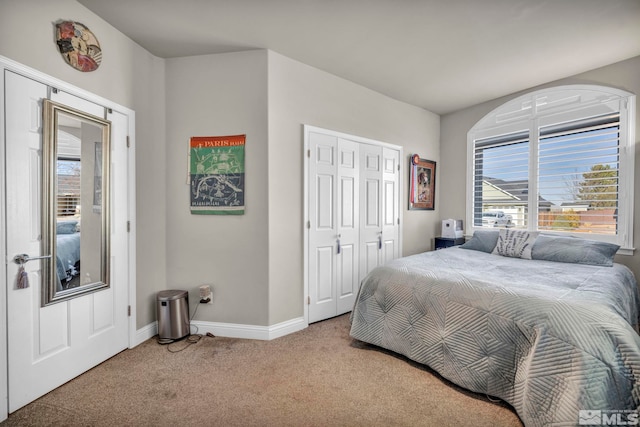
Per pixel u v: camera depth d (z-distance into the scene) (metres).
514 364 1.56
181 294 2.51
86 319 2.00
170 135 2.64
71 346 1.90
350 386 1.83
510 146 3.60
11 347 1.59
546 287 1.76
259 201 2.53
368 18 2.10
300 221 2.76
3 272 1.56
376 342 2.24
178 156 2.63
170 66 2.64
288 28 2.22
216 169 2.58
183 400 1.69
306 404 1.66
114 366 2.06
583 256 2.51
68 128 1.89
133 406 1.64
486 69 2.89
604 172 2.83
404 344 2.08
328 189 2.97
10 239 1.59
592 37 2.33
